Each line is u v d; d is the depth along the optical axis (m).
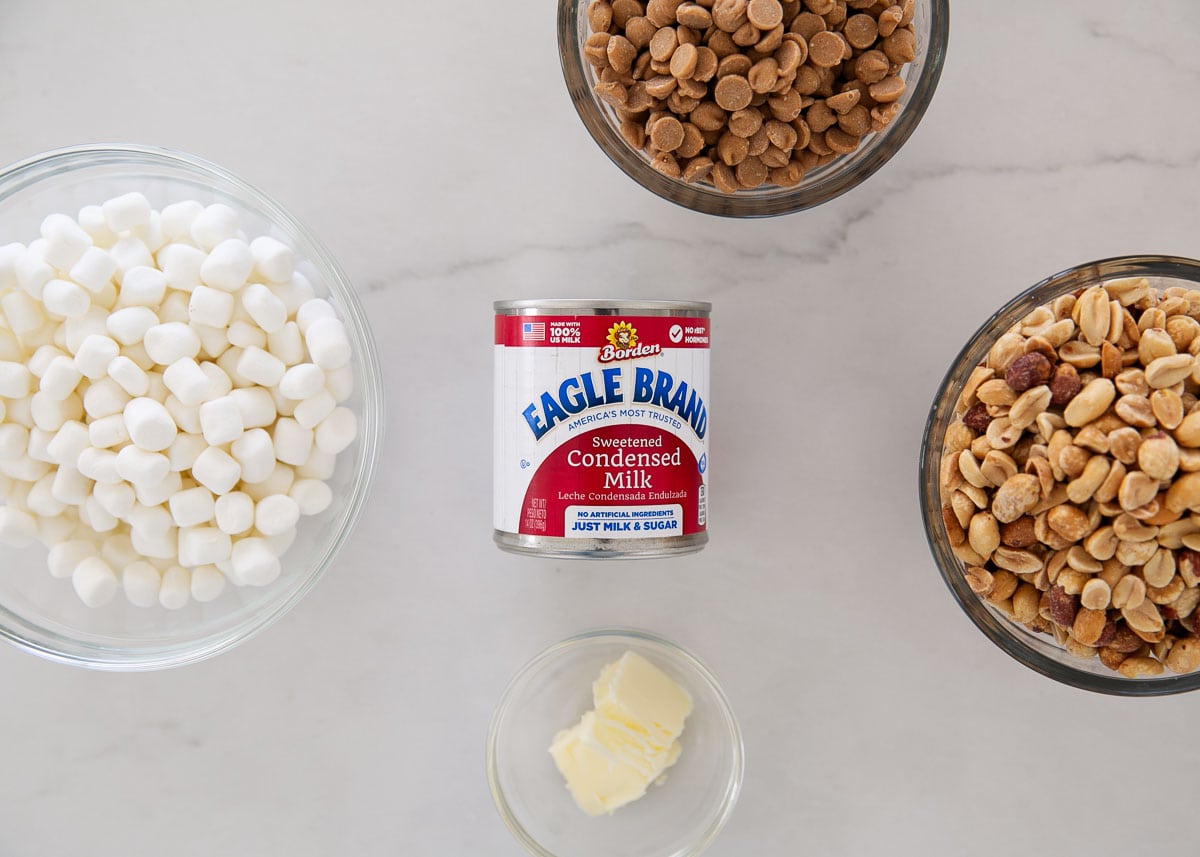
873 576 0.46
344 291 0.42
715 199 0.41
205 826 0.47
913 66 0.39
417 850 0.47
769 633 0.47
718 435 0.46
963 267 0.46
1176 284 0.40
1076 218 0.45
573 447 0.38
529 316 0.39
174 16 0.44
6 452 0.39
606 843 0.48
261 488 0.41
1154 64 0.45
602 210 0.45
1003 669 0.47
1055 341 0.38
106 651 0.43
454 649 0.47
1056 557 0.38
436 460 0.46
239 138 0.45
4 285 0.39
